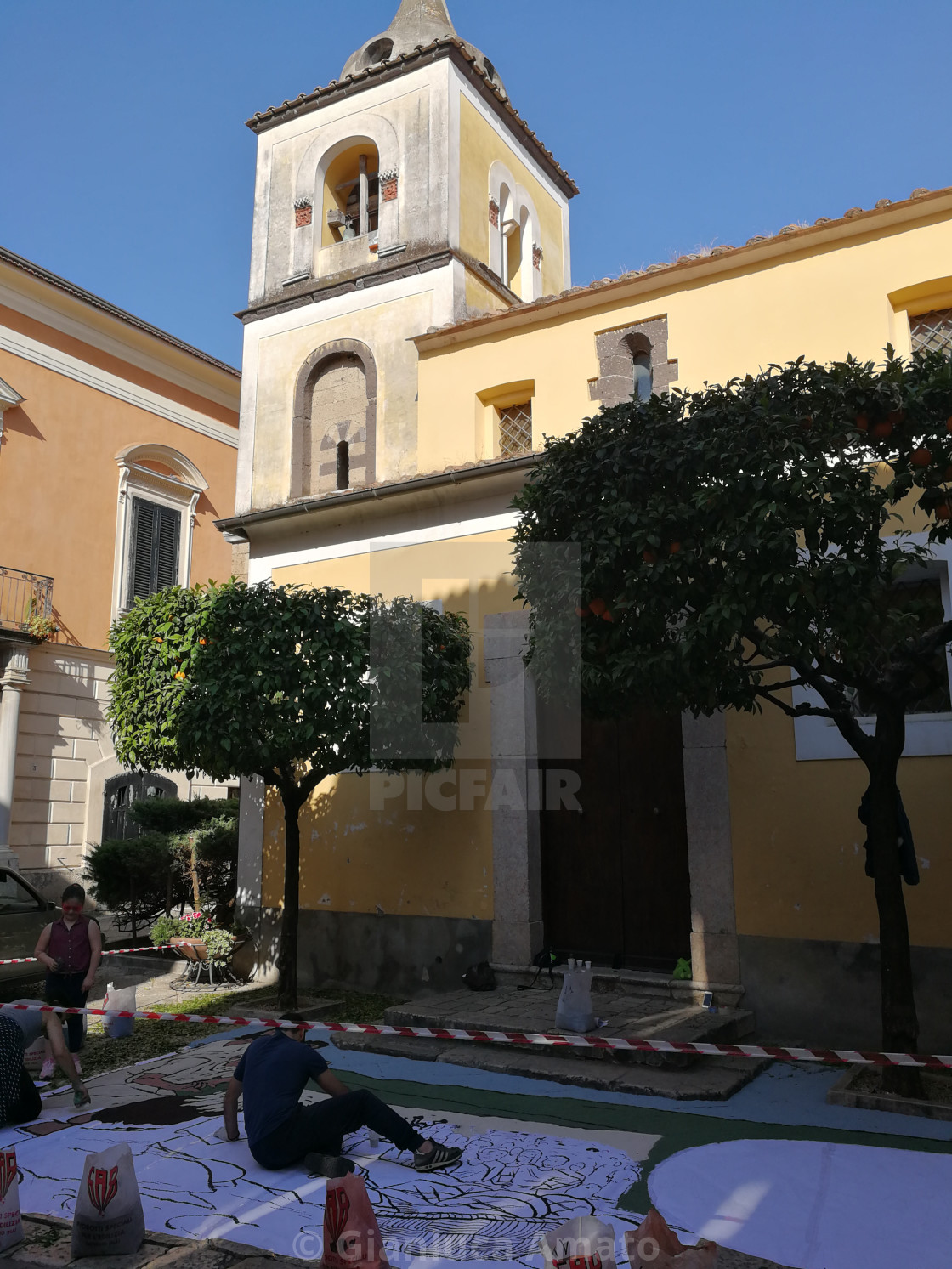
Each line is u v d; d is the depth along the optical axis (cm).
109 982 1030
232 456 2192
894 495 547
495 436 1056
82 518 1817
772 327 880
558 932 895
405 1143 466
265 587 842
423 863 935
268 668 788
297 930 884
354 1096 473
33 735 1683
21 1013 575
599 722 911
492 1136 514
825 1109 554
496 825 899
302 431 1191
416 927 927
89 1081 643
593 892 886
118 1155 400
